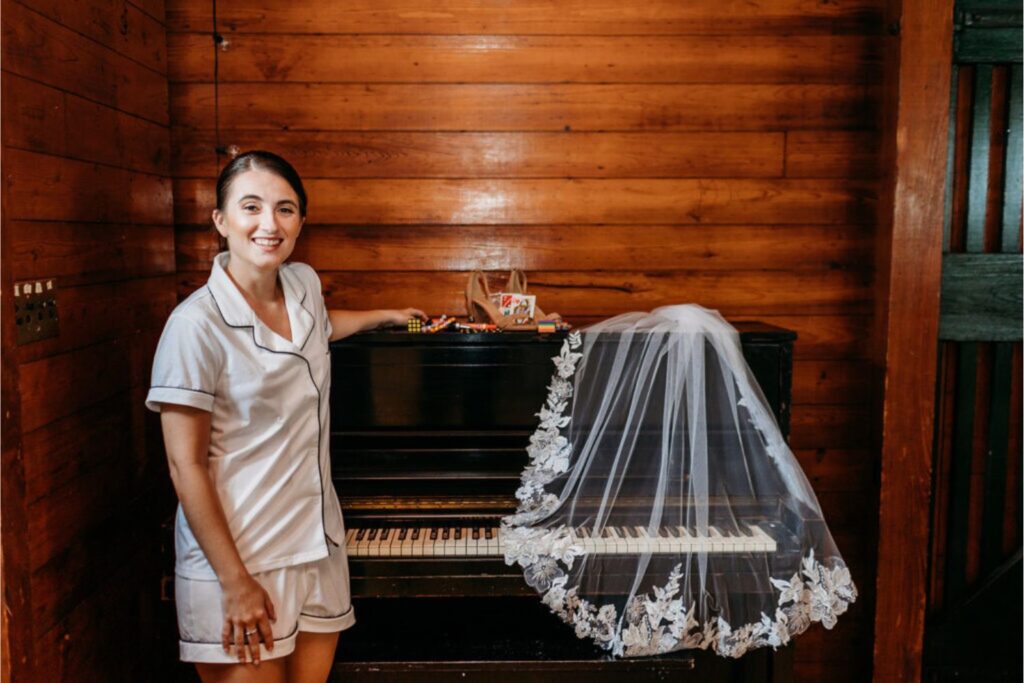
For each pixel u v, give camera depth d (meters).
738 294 2.49
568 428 1.96
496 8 2.38
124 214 2.11
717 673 2.04
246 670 1.60
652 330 1.96
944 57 2.21
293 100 2.40
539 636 2.04
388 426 2.01
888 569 2.38
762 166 2.45
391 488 1.97
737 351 1.95
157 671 2.38
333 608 1.73
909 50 2.22
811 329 2.50
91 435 1.95
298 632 1.70
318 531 1.67
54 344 1.77
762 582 1.85
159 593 2.38
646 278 2.48
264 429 1.61
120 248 2.09
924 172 2.26
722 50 2.41
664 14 2.40
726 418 1.96
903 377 2.33
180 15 2.36
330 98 2.40
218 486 1.59
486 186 2.44
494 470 1.98
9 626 1.53
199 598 1.57
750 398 1.94
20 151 1.64
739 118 2.43
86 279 1.92
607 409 1.96
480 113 2.41
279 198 1.60
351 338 1.99
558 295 2.48
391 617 2.11
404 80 2.40
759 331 2.04
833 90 2.43
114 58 2.05
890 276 2.30
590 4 2.39
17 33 1.62
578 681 1.92
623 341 1.97
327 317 1.88
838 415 2.52
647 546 1.83
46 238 1.74
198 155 2.41
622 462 1.95
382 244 2.45
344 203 2.43
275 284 1.72
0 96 1.56
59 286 1.79
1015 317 2.38
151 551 2.32
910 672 2.41
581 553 1.83
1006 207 2.38
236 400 1.58
